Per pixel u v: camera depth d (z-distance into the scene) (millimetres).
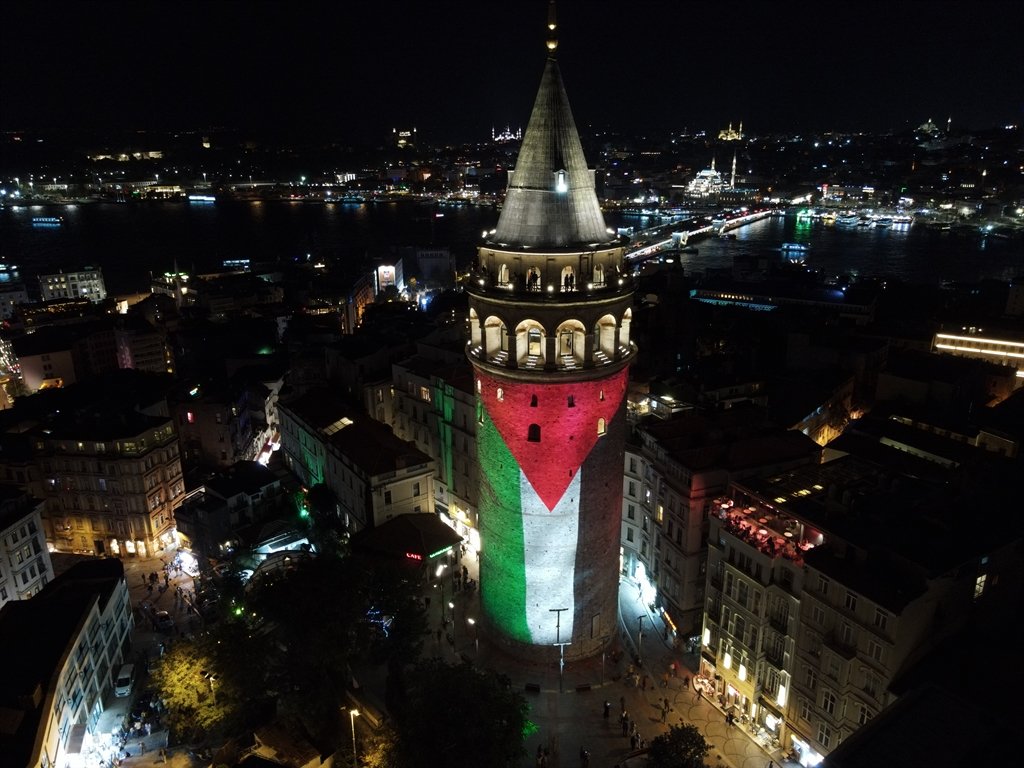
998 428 101062
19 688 64250
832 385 131250
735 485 74875
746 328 177000
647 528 90000
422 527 96688
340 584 74062
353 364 128500
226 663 69125
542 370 66625
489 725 59375
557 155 64438
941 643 60156
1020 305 181625
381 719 68125
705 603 76375
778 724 68000
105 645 80375
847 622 60094
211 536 101750
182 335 189750
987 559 60844
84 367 188000
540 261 64438
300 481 125688
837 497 68875
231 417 134250
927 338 160250
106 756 70000
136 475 110312
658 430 87438
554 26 63344
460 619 88000
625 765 64375
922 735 40812
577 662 79000
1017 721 51219
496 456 72875
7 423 122000
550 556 74375
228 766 63531
